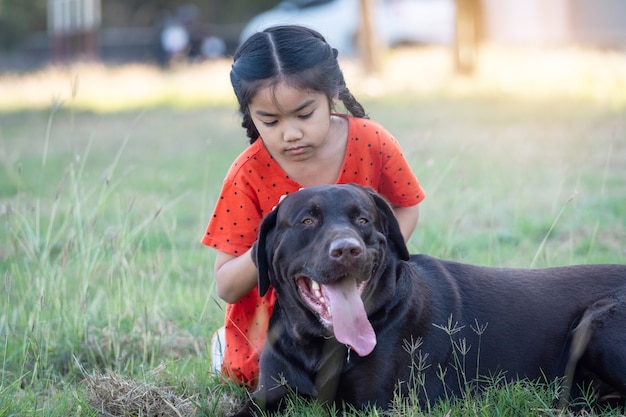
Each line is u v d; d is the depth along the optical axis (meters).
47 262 7.23
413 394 4.81
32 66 43.16
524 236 9.28
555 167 13.23
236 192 5.41
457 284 5.32
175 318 7.13
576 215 9.66
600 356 4.90
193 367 5.96
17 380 5.77
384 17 34.50
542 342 5.17
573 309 5.21
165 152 17.64
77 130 21.98
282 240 4.83
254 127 5.51
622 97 20.58
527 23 32.03
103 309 7.13
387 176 5.57
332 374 4.88
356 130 5.42
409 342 4.96
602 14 30.58
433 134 17.38
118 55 46.91
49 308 6.73
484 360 5.16
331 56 5.14
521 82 24.83
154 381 5.65
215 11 57.97
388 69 29.22
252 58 4.99
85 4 42.47
